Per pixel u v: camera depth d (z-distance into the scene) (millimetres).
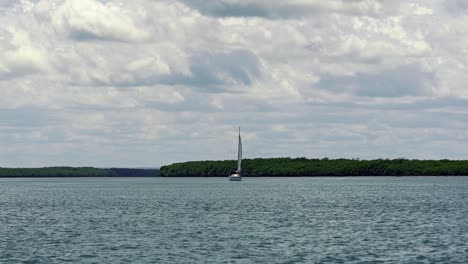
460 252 70188
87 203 154500
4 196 197625
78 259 67812
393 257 67625
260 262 65688
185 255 69812
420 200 157875
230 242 78875
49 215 117812
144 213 120750
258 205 142875
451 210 124250
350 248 73625
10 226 98062
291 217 111188
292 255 69375
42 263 65812
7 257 68938
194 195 193750
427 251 71062
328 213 119438
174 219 107875
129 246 75938
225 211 125062
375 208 131500
